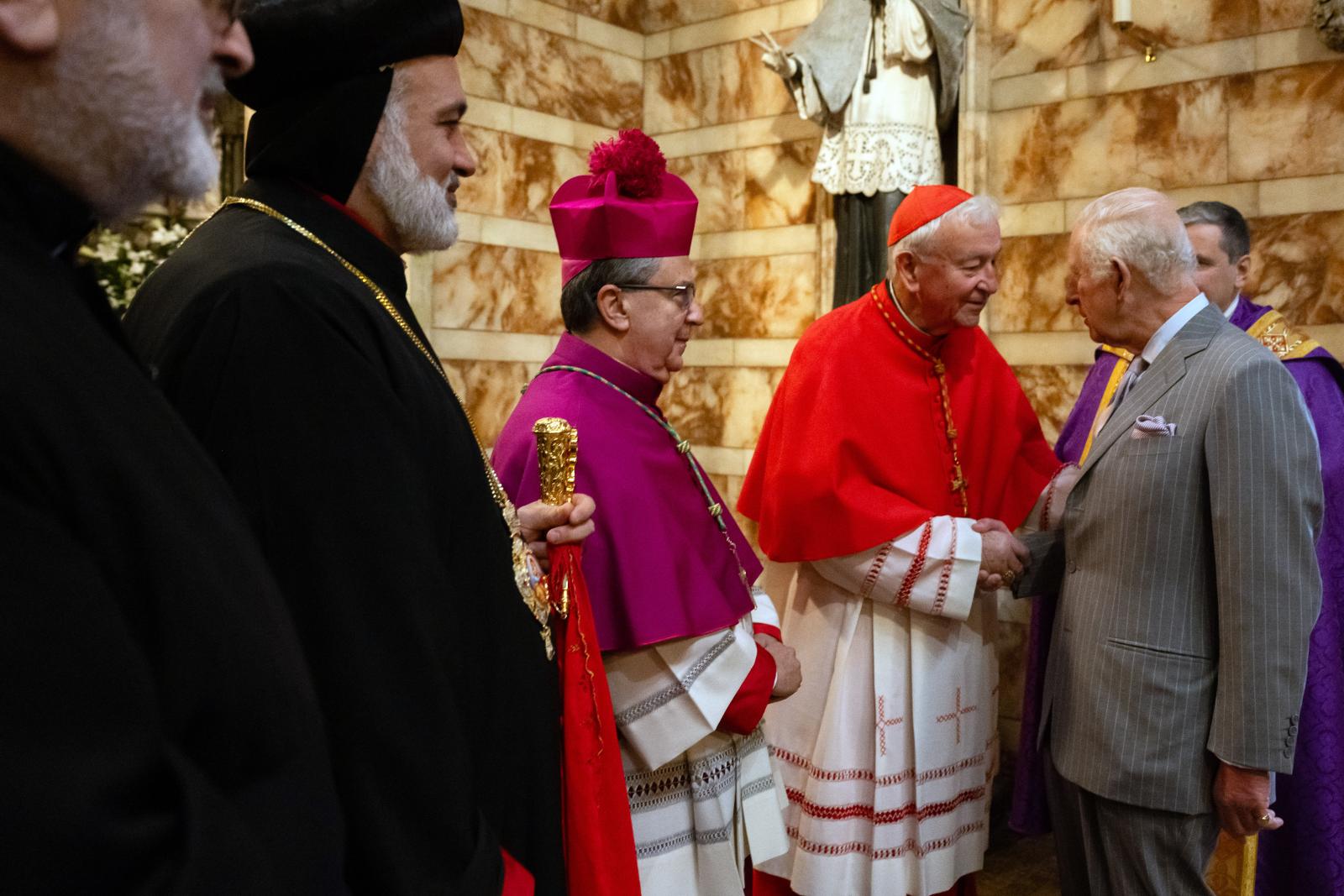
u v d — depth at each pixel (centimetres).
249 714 68
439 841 97
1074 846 221
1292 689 179
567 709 142
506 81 471
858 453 239
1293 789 255
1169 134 381
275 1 112
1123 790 195
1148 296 207
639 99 534
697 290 520
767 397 495
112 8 65
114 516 63
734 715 170
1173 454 192
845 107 413
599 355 180
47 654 56
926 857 240
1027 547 239
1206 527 192
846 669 247
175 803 62
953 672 246
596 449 169
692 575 170
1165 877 196
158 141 70
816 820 247
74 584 58
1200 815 192
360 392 100
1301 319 354
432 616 100
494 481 136
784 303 488
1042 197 411
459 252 456
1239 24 365
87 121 67
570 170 502
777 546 244
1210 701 192
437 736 98
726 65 505
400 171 120
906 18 396
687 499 179
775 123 489
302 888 69
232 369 97
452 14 122
